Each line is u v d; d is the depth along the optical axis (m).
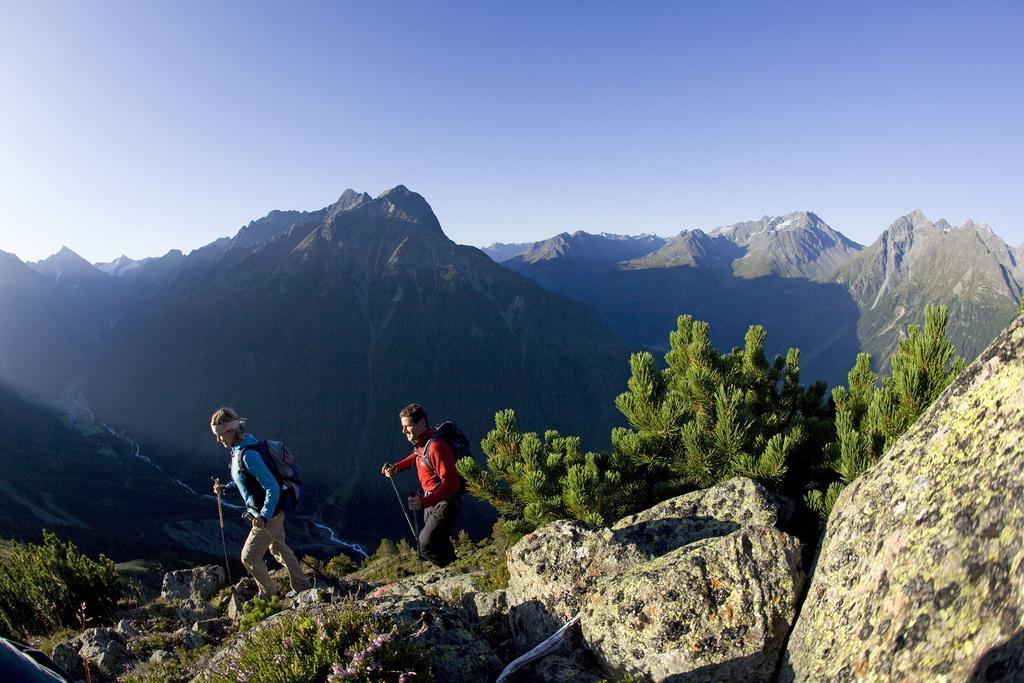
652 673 4.98
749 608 4.93
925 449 4.27
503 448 9.96
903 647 3.48
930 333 7.50
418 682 5.12
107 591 12.01
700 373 10.47
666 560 5.62
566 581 6.43
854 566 4.31
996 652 2.85
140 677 6.96
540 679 5.52
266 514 9.05
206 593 12.16
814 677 4.04
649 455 10.14
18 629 11.18
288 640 5.60
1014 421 3.61
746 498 7.21
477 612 7.66
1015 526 3.17
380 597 7.14
